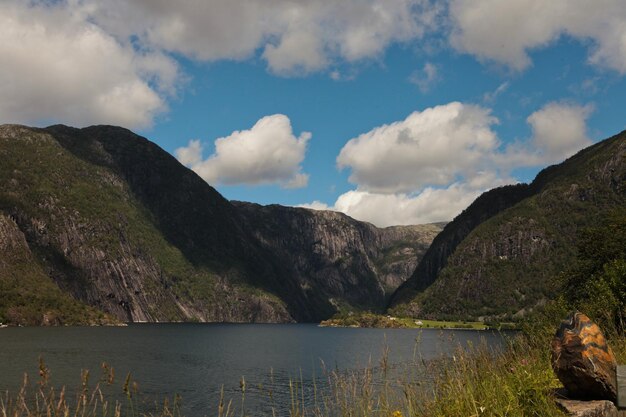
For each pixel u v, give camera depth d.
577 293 42.88
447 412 7.79
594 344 8.02
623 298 17.42
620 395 6.87
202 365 96.00
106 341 163.12
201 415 43.53
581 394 8.03
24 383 6.84
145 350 132.38
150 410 36.66
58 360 98.75
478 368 10.14
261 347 147.00
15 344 139.75
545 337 13.36
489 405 7.52
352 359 83.38
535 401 7.78
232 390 60.59
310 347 142.00
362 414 8.25
